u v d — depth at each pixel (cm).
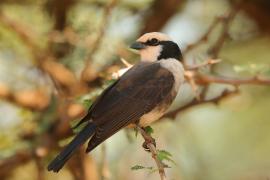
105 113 1007
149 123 1052
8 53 1317
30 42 1258
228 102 1333
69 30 1278
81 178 1230
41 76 1295
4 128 1304
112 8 1184
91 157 1237
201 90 1311
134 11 1361
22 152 1189
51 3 1332
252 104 1480
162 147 1333
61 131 1185
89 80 1214
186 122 1399
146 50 1141
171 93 1081
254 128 1516
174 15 1408
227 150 1504
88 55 1180
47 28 1329
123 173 1295
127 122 1022
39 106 1260
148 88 1054
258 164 1489
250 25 1449
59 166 933
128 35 1348
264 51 1484
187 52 1236
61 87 1238
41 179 1191
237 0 1295
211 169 1447
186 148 1388
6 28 1297
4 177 1262
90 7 1344
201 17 1466
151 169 868
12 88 1302
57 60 1320
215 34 1440
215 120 1527
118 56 1271
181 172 1351
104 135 982
